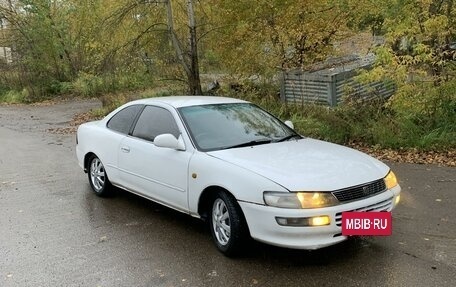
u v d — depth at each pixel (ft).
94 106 69.87
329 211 12.84
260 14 41.65
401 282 12.47
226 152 15.47
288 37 42.29
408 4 30.19
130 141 19.02
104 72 65.82
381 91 36.19
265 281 12.83
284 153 15.33
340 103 36.60
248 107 19.22
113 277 13.46
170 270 13.75
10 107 76.13
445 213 17.78
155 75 55.36
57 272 13.92
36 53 88.63
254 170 13.87
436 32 29.66
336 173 13.76
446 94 29.86
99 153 20.99
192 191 15.64
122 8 47.16
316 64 46.09
